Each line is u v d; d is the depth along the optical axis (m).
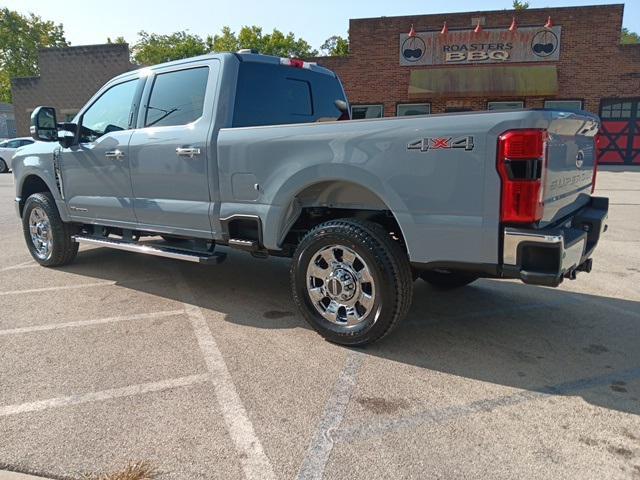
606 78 20.06
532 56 20.31
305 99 4.97
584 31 19.86
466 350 3.62
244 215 3.98
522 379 3.18
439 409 2.82
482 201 2.96
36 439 2.54
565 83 20.31
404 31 21.00
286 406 2.86
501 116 2.86
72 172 5.36
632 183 14.90
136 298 4.81
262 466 2.34
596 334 3.92
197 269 5.94
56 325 4.10
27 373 3.26
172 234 4.56
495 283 5.34
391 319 3.41
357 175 3.36
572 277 3.46
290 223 3.86
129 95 4.93
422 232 3.18
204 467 2.33
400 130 3.18
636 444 2.49
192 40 40.59
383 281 3.35
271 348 3.64
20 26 52.88
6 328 4.04
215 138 4.09
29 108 25.88
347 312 3.61
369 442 2.52
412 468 2.32
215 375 3.23
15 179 6.16
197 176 4.24
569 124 3.19
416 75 20.91
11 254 6.76
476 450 2.45
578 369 3.32
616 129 20.55
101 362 3.42
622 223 8.71
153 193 4.63
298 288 3.76
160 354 3.54
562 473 2.28
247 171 3.91
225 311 4.45
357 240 3.39
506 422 2.69
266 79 4.57
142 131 4.66
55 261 5.90
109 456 2.41
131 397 2.96
